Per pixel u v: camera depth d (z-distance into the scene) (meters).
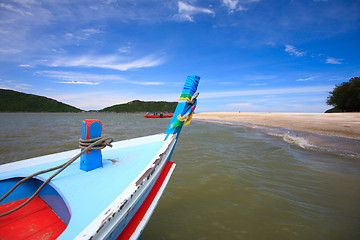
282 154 7.18
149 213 1.78
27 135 13.62
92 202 1.36
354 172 5.11
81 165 1.96
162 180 2.43
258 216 3.17
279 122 19.84
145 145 2.81
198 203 3.59
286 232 2.76
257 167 5.68
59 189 1.52
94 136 1.96
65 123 27.83
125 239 1.44
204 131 15.43
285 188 4.20
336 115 22.22
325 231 2.77
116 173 1.85
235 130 15.92
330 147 8.10
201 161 6.34
